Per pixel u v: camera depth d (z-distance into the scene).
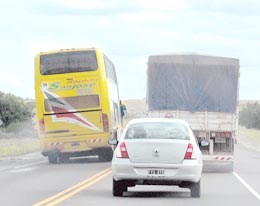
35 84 74.94
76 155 81.38
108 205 35.81
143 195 41.66
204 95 65.81
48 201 37.56
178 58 66.25
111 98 77.81
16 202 37.12
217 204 37.25
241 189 47.25
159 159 39.78
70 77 74.44
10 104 162.62
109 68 79.19
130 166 39.62
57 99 74.69
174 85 66.12
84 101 74.62
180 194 42.66
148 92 66.38
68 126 75.00
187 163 39.81
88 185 48.75
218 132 65.25
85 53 74.44
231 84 65.88
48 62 74.62
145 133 40.69
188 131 41.41
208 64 66.06
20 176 57.97
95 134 75.12
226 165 65.19
